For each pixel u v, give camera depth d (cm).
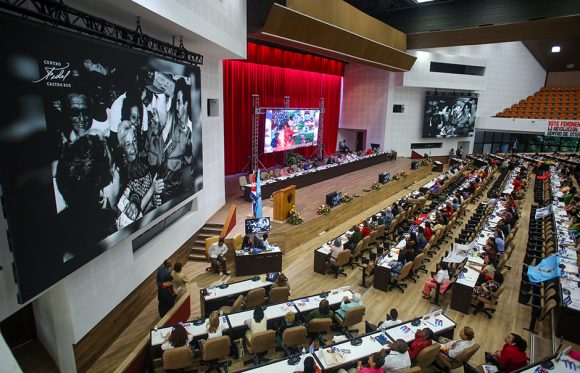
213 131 1268
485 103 2925
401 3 2112
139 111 721
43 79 483
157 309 848
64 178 531
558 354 586
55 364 658
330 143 2603
